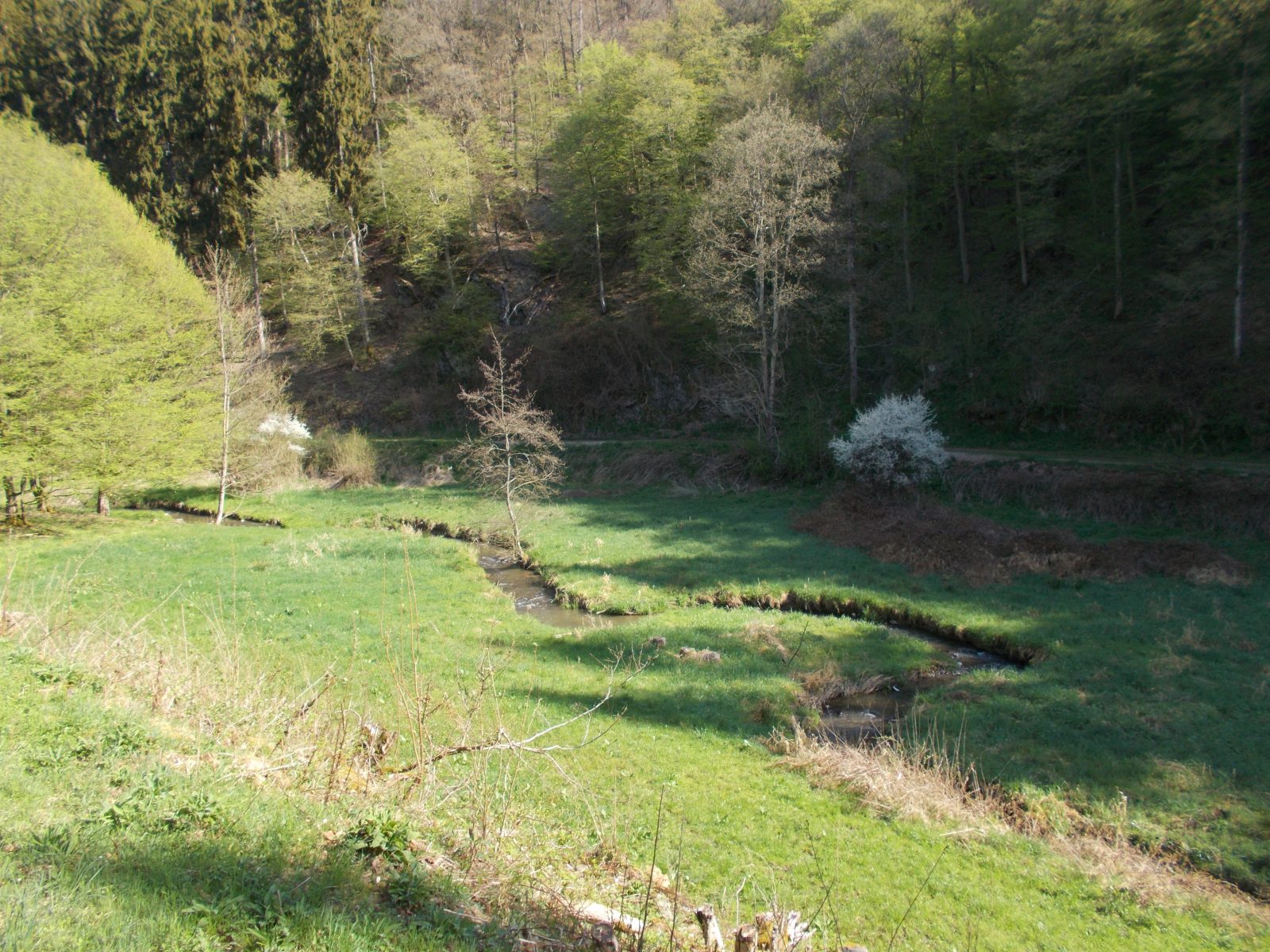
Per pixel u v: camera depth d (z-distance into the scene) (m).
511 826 7.11
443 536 27.33
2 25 47.03
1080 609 16.11
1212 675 12.51
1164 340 28.78
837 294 33.75
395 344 49.41
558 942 4.92
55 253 25.17
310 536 26.45
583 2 75.62
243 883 4.59
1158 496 22.55
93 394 24.56
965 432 31.55
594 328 44.09
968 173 40.19
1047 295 34.06
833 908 7.17
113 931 3.77
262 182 46.62
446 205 47.09
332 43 49.50
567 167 46.94
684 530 25.19
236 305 34.56
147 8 47.75
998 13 36.59
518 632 15.83
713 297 32.72
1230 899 7.66
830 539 23.20
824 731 11.55
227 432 30.41
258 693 8.84
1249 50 24.72
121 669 9.29
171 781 5.93
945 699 12.55
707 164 40.91
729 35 46.88
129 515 30.88
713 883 7.39
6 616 11.19
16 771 5.71
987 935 6.92
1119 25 29.39
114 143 46.31
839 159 31.89
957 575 19.08
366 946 4.18
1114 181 33.34
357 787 6.97
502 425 25.30
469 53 64.19
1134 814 9.09
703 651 14.52
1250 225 27.77
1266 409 24.59
